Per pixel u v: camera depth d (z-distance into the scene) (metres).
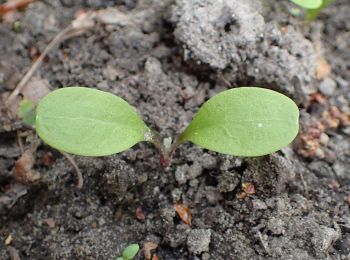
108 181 0.06
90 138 0.05
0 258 0.06
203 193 0.06
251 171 0.06
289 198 0.06
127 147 0.05
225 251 0.06
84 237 0.06
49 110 0.05
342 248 0.06
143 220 0.06
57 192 0.06
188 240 0.06
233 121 0.05
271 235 0.06
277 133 0.05
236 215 0.06
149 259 0.06
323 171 0.06
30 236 0.06
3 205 0.06
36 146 0.06
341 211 0.06
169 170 0.06
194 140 0.05
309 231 0.06
